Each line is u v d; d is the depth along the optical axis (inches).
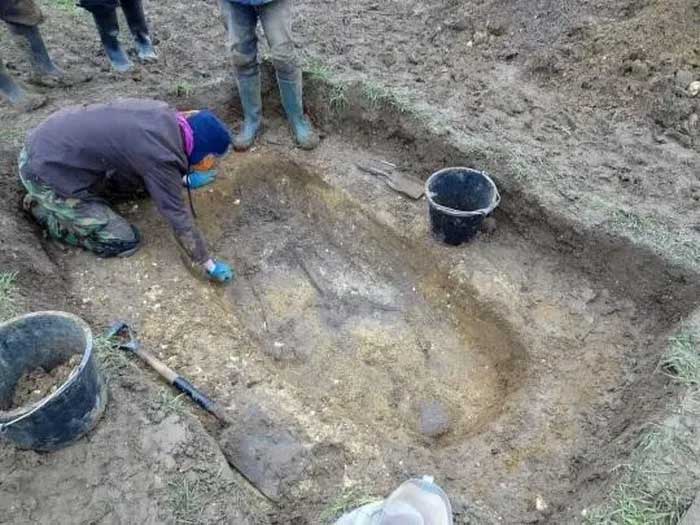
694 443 104.1
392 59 196.5
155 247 150.9
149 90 182.2
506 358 137.9
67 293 137.7
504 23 205.0
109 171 138.3
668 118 172.9
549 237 150.6
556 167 158.9
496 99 181.9
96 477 102.1
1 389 104.5
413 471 112.3
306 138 177.0
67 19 218.4
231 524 98.4
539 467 114.1
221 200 169.0
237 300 154.0
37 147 132.3
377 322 150.3
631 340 133.7
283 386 124.8
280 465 111.0
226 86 185.9
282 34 156.2
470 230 148.6
